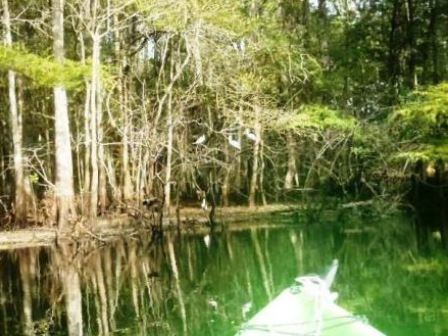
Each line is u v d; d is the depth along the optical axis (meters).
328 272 8.66
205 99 26.06
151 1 23.30
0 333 11.49
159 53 29.66
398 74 30.56
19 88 26.66
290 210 28.83
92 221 22.34
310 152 29.00
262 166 30.67
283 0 32.28
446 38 31.55
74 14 27.09
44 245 21.47
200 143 26.30
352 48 31.50
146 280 16.27
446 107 22.80
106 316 12.64
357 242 20.98
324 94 31.19
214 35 24.48
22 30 29.20
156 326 11.80
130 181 25.91
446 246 19.59
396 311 12.52
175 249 21.06
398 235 21.88
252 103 27.39
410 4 30.34
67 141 22.03
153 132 24.55
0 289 15.46
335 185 28.11
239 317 12.45
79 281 16.28
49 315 12.80
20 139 25.45
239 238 22.78
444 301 13.24
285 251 20.06
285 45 28.64
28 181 25.05
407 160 24.55
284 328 8.10
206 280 16.20
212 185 28.69
